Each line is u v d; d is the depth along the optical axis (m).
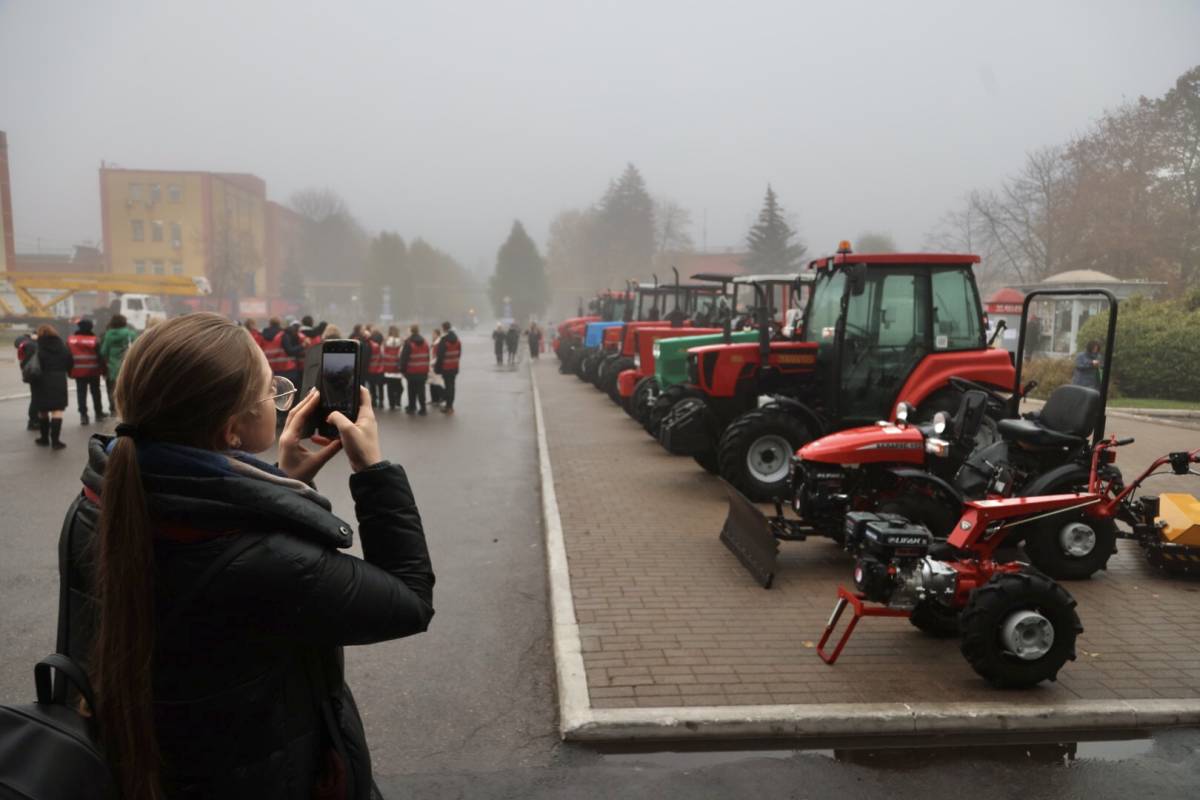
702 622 5.07
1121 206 35.62
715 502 8.33
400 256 91.56
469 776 3.48
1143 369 17.97
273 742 1.43
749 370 9.14
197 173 75.06
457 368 16.39
